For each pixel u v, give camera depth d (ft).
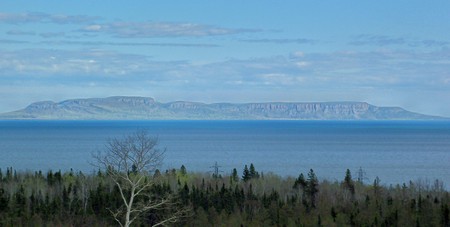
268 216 458.91
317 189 537.24
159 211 349.20
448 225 442.09
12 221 437.99
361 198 529.04
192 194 492.95
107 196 466.29
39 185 557.74
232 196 509.35
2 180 601.21
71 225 432.25
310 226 438.40
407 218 445.37
